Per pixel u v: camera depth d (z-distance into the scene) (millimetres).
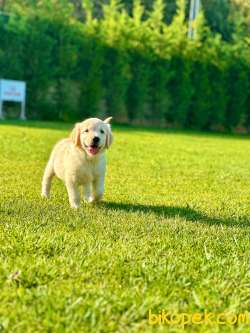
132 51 35062
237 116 37688
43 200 7965
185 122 36875
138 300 3600
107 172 12039
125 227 5820
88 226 5770
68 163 7492
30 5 33375
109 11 37031
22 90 32312
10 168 11578
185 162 15273
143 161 14812
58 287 3773
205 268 4328
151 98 35938
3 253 4465
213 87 37156
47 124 29281
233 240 5488
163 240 5230
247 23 53250
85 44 33938
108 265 4230
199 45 36688
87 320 3303
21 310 3387
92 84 33906
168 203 8477
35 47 32875
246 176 12805
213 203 8711
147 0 54062
